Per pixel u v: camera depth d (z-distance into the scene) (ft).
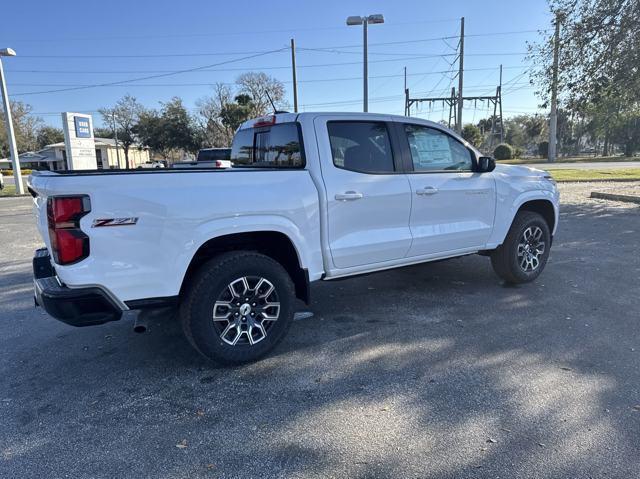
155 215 10.46
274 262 12.13
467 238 16.35
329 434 9.09
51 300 9.89
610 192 46.93
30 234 34.06
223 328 11.78
